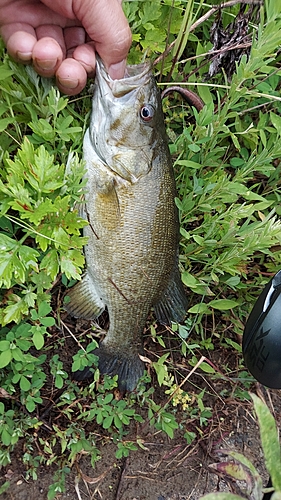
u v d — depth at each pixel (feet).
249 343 0.79
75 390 0.90
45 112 0.73
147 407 0.97
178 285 0.93
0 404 0.79
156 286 0.87
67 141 0.77
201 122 0.82
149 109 0.76
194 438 0.97
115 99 0.73
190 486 0.94
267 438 0.49
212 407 1.01
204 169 1.00
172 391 0.90
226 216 0.90
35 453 0.87
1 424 0.79
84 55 0.71
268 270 1.04
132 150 0.77
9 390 0.82
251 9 0.85
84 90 0.78
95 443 0.92
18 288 0.82
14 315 0.75
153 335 0.93
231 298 1.05
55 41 0.68
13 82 0.73
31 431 0.87
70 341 0.94
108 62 0.73
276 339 0.74
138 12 0.86
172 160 0.87
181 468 0.95
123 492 0.91
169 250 0.86
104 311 0.96
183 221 0.92
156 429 0.96
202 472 0.96
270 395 1.05
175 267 0.90
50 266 0.73
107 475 0.92
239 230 0.88
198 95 0.95
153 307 0.91
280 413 1.05
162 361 0.89
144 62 0.78
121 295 0.85
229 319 1.03
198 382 1.02
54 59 0.67
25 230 0.76
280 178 1.05
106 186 0.77
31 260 0.70
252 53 0.75
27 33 0.68
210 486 0.95
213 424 1.00
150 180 0.80
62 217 0.71
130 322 0.89
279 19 0.80
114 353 0.91
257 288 1.07
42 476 0.87
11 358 0.75
